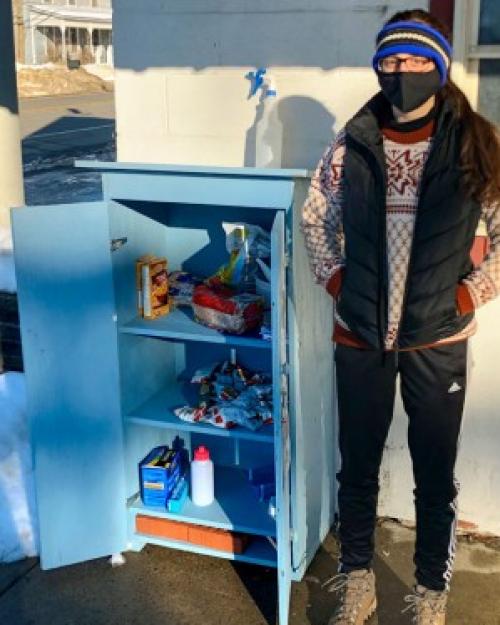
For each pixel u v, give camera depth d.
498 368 2.96
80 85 34.88
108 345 2.94
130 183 2.80
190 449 3.43
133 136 3.30
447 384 2.32
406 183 2.22
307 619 2.74
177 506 3.05
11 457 3.56
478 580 2.90
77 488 2.97
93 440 2.97
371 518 2.57
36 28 37.34
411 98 2.13
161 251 3.23
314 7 2.93
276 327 2.50
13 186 4.45
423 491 2.45
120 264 2.95
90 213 2.81
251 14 3.02
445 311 2.23
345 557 2.61
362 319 2.29
